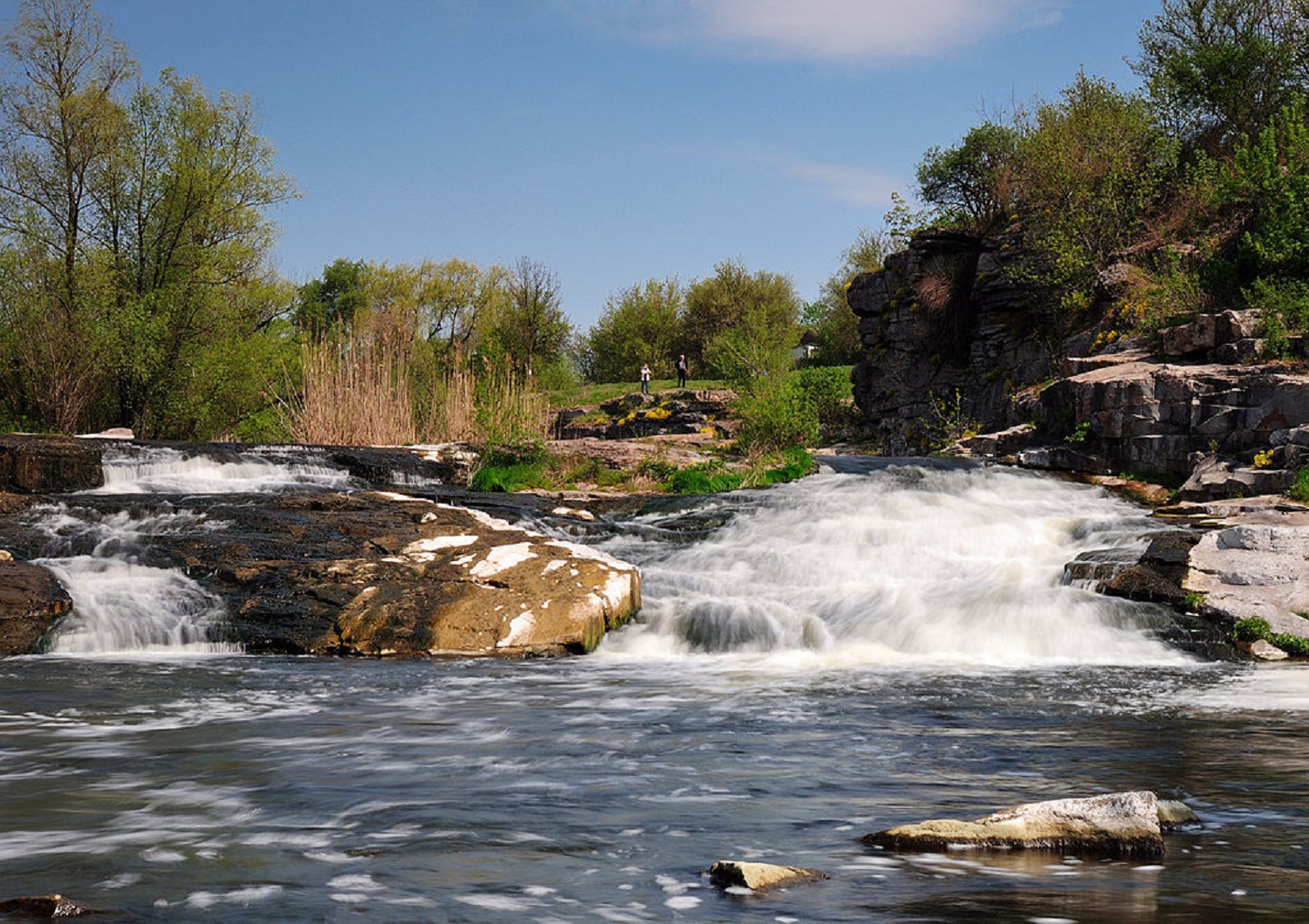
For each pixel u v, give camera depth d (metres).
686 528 15.75
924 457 21.88
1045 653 11.24
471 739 6.78
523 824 4.77
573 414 49.31
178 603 11.72
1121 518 14.81
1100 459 19.17
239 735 6.92
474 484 20.31
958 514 15.95
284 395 30.47
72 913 3.58
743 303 68.56
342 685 9.12
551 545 13.12
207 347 32.66
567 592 11.94
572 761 6.12
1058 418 20.59
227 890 3.84
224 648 11.35
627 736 6.88
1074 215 29.61
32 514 13.77
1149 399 18.52
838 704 8.23
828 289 63.47
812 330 67.12
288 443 20.81
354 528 13.52
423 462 19.36
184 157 32.94
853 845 4.43
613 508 17.25
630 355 69.62
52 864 4.16
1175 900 3.69
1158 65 31.86
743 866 3.91
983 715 7.69
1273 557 12.22
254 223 34.19
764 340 55.81
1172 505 16.30
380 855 4.28
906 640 11.62
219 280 33.91
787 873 3.96
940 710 7.93
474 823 4.78
